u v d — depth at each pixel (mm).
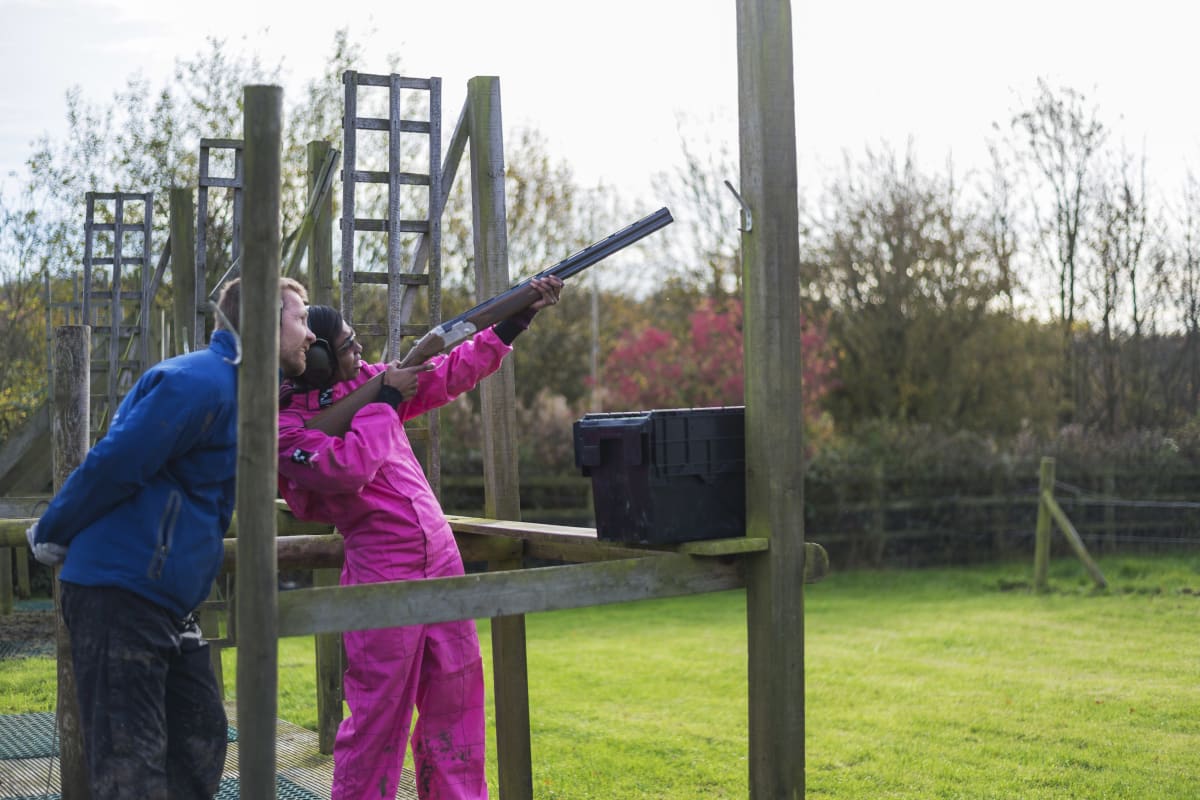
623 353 17250
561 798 4762
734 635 9914
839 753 5527
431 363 3283
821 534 14305
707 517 3271
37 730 5379
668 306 18797
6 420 11156
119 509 2678
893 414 18125
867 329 18078
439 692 3400
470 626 3447
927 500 14633
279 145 2521
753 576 3348
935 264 18172
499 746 3914
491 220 4137
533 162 17391
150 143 13352
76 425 3393
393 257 4434
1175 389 18859
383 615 2760
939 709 6535
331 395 3279
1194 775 5109
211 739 2885
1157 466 15547
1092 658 8234
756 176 3311
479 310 3436
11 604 9211
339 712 5160
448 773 3400
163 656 2729
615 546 3441
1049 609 10906
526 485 13570
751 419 3324
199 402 2674
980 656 8375
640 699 6957
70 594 2693
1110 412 18891
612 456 3273
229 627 5340
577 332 17312
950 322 18047
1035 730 5996
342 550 3758
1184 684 7246
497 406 4078
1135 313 18891
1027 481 15195
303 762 5000
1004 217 18500
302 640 9656
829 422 17328
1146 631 9469
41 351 12000
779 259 3316
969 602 11562
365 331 4512
